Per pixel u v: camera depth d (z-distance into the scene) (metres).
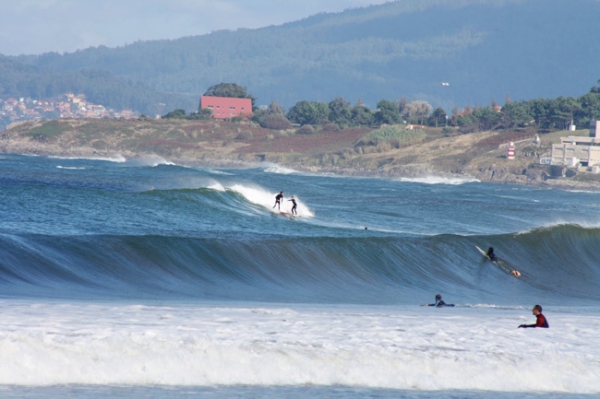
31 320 55.03
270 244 107.44
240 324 59.00
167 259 93.31
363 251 113.38
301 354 49.69
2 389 41.03
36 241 88.56
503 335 60.41
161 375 45.03
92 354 46.78
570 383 48.50
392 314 72.94
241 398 41.94
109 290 79.75
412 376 47.62
